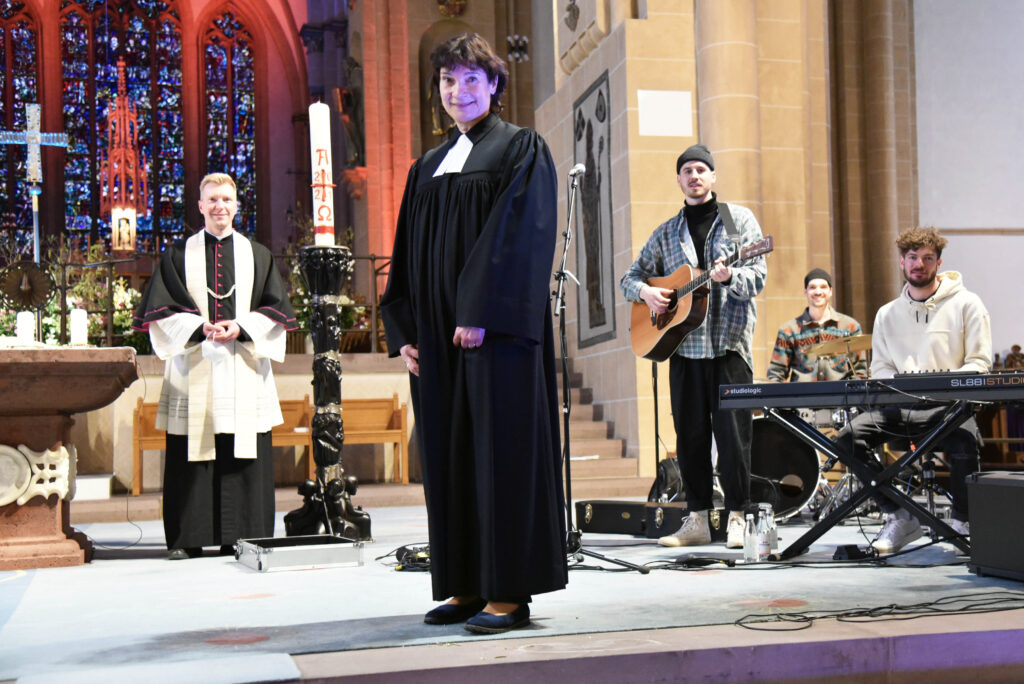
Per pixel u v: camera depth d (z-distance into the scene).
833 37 16.20
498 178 3.26
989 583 3.94
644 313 5.54
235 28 30.62
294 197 30.38
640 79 10.22
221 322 5.68
